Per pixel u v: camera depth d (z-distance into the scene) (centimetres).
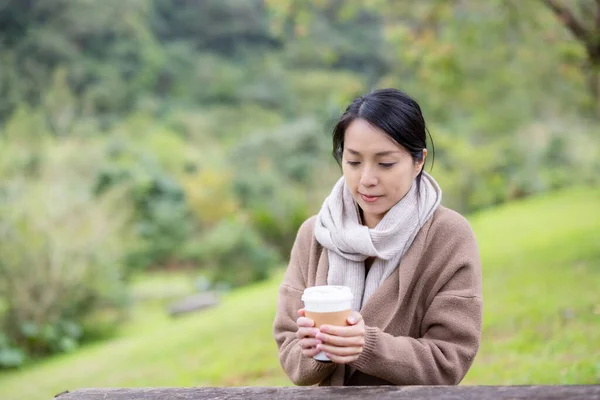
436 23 871
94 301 1102
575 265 811
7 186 1109
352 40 3984
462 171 1447
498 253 1016
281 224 1468
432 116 1084
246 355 676
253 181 1741
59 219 1073
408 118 172
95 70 3381
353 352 158
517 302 675
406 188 178
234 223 1424
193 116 3228
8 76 3020
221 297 1227
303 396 152
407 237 181
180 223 1595
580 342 505
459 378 172
